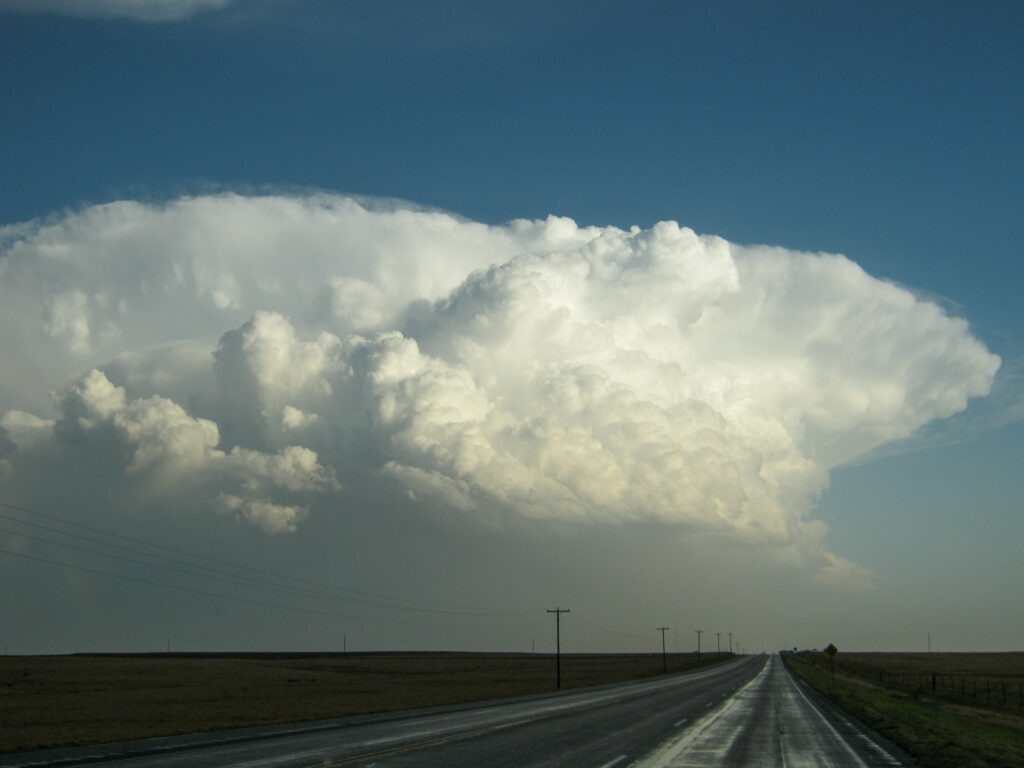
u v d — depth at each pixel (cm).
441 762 2400
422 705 5466
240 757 2519
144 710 5278
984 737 3384
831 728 3728
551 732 3384
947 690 8781
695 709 4903
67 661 16300
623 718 4169
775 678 10250
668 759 2559
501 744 2909
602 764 2389
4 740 3128
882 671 14112
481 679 11662
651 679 10775
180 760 2445
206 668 15200
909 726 3703
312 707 5403
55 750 2762
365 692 7775
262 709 5228
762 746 2975
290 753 2625
